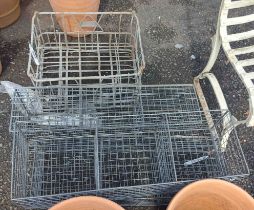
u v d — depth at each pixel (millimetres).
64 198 1565
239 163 1897
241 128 2006
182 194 1412
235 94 2125
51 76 2086
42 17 2314
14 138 1657
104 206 1396
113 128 1796
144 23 2342
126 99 1920
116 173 1788
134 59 2127
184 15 2402
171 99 1991
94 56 2125
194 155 1851
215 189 1474
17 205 1715
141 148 1837
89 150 1825
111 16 2352
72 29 2150
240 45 2289
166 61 2199
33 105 1792
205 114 1860
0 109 1965
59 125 1792
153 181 1780
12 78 2074
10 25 2262
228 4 1665
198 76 2055
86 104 1863
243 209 1465
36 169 1771
